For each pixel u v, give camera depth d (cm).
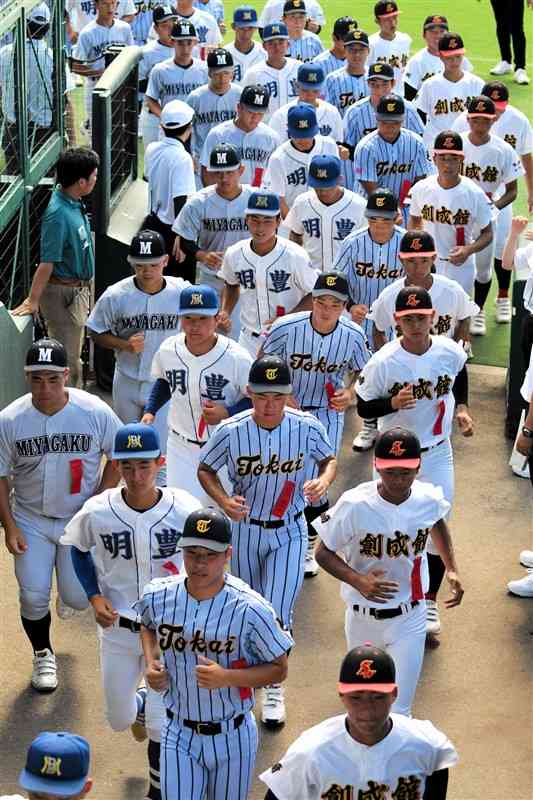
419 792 1133
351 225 2309
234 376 1745
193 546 1189
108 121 2408
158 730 1359
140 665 1438
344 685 1091
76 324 2259
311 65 2766
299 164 2520
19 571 1591
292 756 1121
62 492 1585
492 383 2508
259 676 1222
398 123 2495
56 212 2167
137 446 1374
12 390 2138
